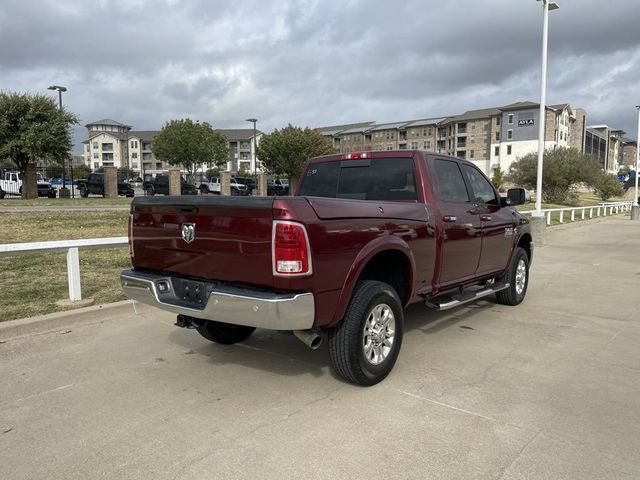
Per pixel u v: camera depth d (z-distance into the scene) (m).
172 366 4.64
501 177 64.81
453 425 3.51
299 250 3.48
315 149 55.94
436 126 103.25
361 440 3.31
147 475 2.91
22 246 5.67
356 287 4.11
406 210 4.59
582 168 38.38
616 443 3.28
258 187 48.00
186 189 39.56
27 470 2.96
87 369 4.53
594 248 14.67
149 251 4.40
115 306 6.23
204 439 3.32
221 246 3.79
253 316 3.56
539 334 5.77
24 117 30.50
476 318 6.47
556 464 3.03
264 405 3.83
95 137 127.50
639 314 6.74
